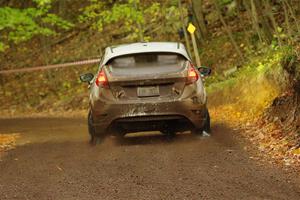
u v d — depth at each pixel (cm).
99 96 1812
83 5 6794
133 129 1856
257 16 3888
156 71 1805
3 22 3359
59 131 2728
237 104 2889
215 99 3306
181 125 1862
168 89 1803
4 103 5566
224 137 1925
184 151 1664
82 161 1599
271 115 2058
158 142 1902
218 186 1193
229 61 4141
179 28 5025
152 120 1802
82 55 5881
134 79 1797
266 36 3672
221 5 4838
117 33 5781
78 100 4791
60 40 6350
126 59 1845
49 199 1161
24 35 3788
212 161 1483
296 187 1153
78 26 6469
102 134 1872
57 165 1560
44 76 5834
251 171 1333
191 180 1264
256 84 2759
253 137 1873
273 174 1287
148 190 1188
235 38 4375
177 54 1842
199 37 4712
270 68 2666
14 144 2248
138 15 4322
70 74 5634
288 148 1555
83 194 1188
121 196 1150
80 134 2456
